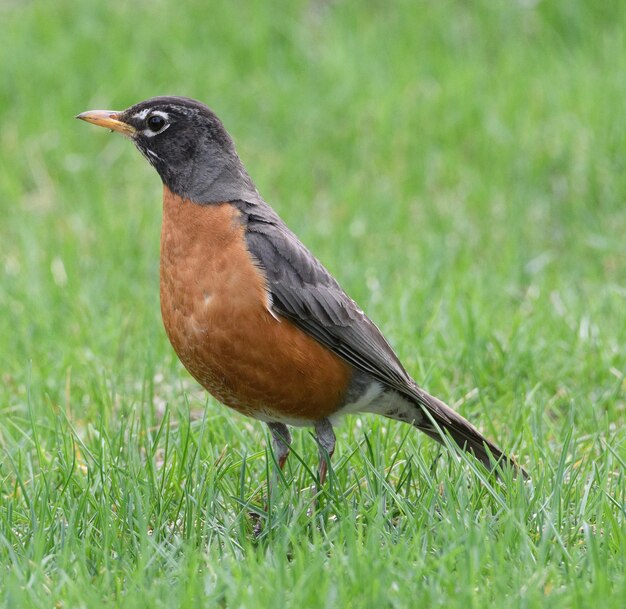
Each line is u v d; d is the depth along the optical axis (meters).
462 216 15.70
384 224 15.39
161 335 11.90
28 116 18.23
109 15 20.73
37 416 10.38
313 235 14.88
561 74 18.28
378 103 18.03
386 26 20.25
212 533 7.95
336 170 17.05
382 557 7.11
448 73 18.61
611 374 10.73
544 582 6.94
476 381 10.76
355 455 9.18
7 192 16.62
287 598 6.68
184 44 19.88
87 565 7.41
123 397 10.61
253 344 8.50
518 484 7.94
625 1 19.94
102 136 18.08
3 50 19.70
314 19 20.66
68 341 12.00
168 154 9.14
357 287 12.98
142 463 8.96
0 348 11.83
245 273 8.48
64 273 13.97
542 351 11.23
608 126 16.55
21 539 7.86
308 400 8.80
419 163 16.89
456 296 12.39
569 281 13.78
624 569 6.96
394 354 9.23
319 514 8.12
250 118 18.44
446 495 8.01
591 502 7.98
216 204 8.83
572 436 9.30
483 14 20.12
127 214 15.91
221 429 9.76
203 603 6.63
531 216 15.71
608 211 15.64
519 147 16.83
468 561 6.92
